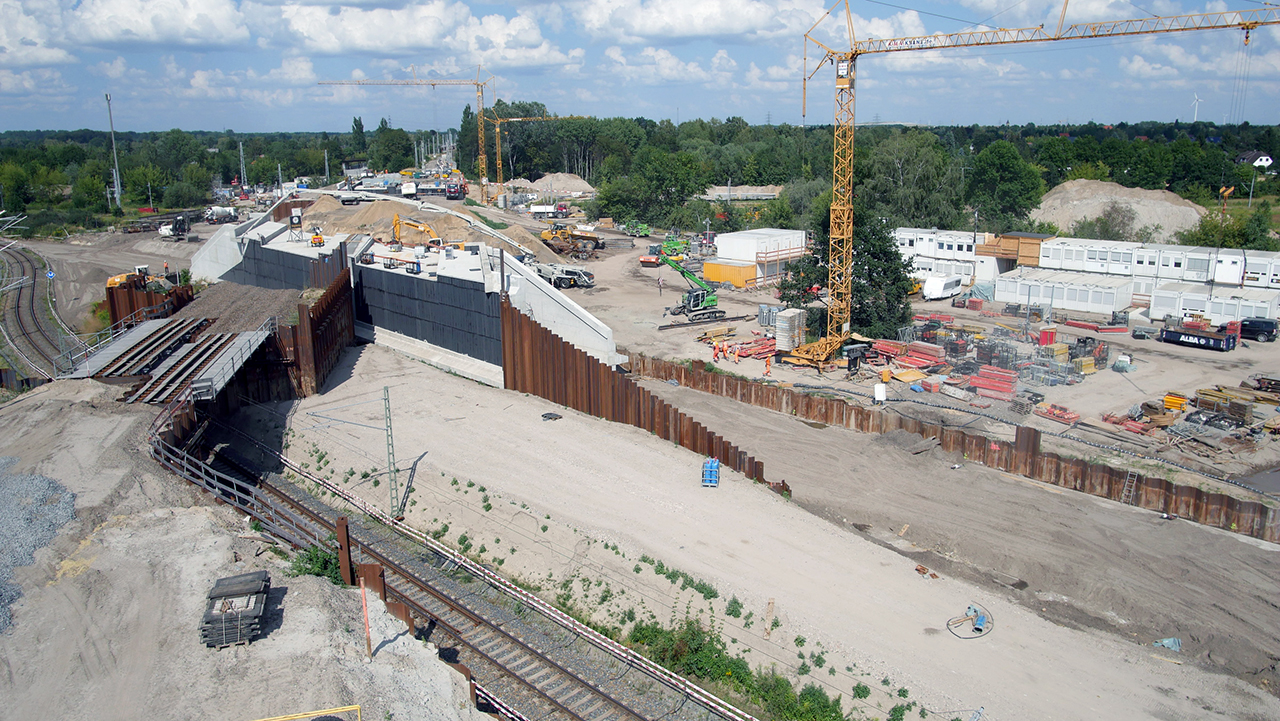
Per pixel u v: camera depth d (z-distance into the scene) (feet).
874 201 409.49
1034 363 204.54
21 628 84.23
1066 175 603.26
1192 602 110.01
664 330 254.27
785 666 95.40
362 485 142.20
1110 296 266.57
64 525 102.32
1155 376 203.31
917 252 333.42
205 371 150.61
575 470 141.69
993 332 239.30
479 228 350.84
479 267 211.61
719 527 121.70
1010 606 105.70
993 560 121.39
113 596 90.12
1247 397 181.06
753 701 93.30
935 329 240.32
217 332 178.40
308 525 124.67
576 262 376.89
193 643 83.20
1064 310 275.80
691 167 538.88
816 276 241.14
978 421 173.27
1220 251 264.11
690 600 106.11
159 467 120.88
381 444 154.92
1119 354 223.92
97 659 80.33
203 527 106.52
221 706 74.74
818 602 103.60
